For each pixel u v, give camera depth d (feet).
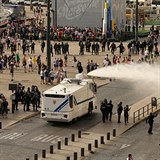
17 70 491.72
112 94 416.26
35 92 360.28
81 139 307.58
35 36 647.97
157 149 292.81
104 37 620.08
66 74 465.47
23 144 297.74
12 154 281.33
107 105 340.80
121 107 338.34
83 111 346.54
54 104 328.70
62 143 300.20
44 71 433.07
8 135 312.91
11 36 627.87
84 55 563.48
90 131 322.55
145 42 574.15
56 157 277.03
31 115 350.43
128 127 330.54
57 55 556.10
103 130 324.80
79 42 594.24
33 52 567.18
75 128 328.70
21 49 590.96
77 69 489.67
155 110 365.20
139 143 302.86
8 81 444.96
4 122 335.06
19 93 358.64
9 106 368.07
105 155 282.56
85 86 346.54
